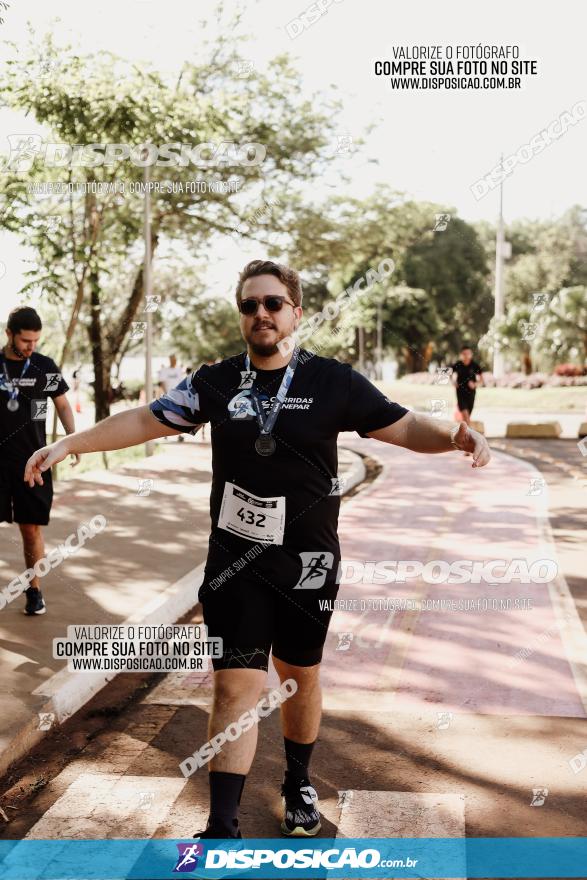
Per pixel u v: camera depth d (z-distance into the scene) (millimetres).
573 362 38469
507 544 8258
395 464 14867
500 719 4230
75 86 14180
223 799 2645
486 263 43969
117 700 4547
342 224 20156
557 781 3588
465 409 17516
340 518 9711
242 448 2852
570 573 7121
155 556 7359
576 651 5215
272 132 18891
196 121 15430
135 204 17203
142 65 15297
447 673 4883
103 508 9680
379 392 2967
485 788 3531
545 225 54156
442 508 10328
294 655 3010
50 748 3969
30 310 5430
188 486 11422
